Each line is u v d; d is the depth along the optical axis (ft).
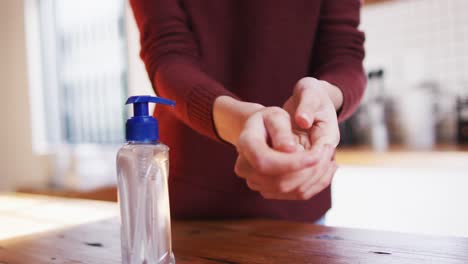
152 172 2.16
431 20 7.30
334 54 3.17
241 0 3.18
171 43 2.91
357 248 2.35
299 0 3.19
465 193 5.56
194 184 3.26
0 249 2.61
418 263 2.15
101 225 3.04
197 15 3.10
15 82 10.61
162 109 3.43
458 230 5.64
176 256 2.36
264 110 2.10
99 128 9.63
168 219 2.21
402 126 7.56
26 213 3.50
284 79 3.27
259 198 3.28
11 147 10.95
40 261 2.40
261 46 3.19
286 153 1.92
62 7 10.03
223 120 2.35
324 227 2.76
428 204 5.82
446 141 7.29
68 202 3.93
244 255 2.34
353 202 6.41
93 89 9.64
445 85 7.26
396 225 6.07
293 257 2.28
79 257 2.43
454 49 7.14
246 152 1.94
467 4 6.97
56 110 10.58
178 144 3.29
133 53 7.90
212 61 3.18
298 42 3.24
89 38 9.55
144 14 2.98
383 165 6.09
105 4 9.14
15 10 10.42
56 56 10.38
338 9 3.23
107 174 9.29
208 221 3.13
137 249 2.15
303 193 1.99
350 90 2.71
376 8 7.79
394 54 7.66
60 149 10.27
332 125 2.11
